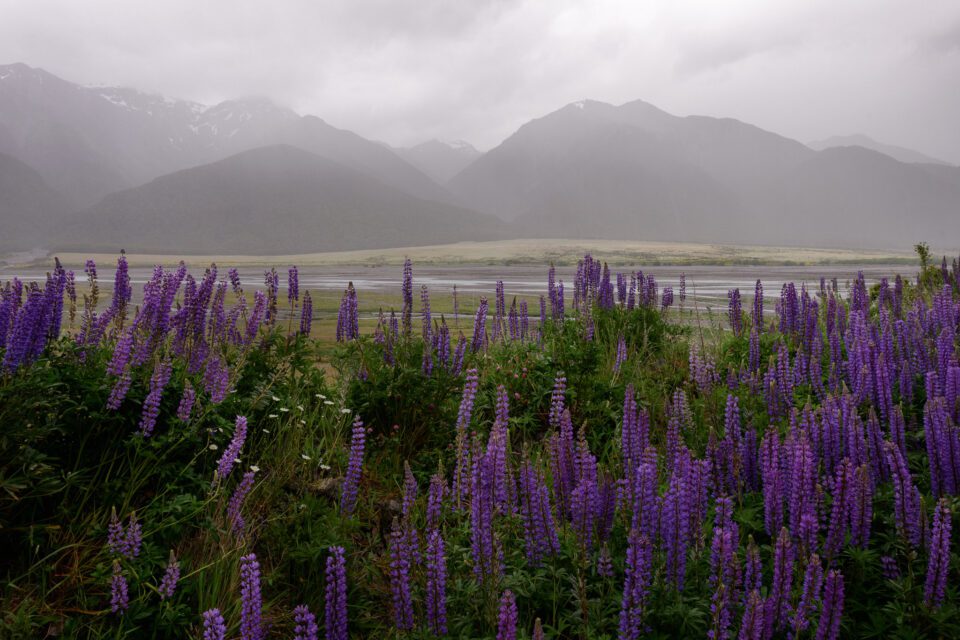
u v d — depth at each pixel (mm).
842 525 2924
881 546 3143
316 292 30516
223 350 4500
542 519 2990
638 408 5141
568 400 5250
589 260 7602
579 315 6969
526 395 5332
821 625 2480
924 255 9078
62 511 3008
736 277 53031
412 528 2822
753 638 2322
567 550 3049
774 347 6043
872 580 3045
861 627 2834
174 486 3213
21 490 2885
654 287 7844
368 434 4684
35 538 2891
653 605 2699
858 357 4883
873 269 84250
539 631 2168
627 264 106875
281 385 4652
